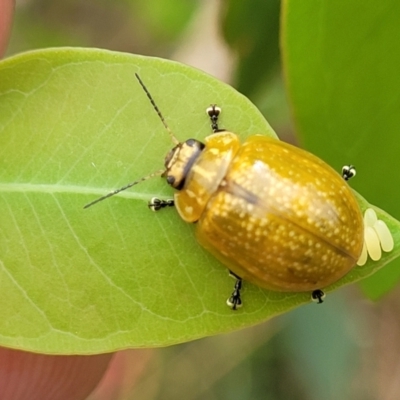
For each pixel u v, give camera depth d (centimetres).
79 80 6
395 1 6
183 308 6
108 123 6
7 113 6
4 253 6
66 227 6
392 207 6
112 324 6
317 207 6
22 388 7
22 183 6
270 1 7
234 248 6
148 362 9
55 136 6
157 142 6
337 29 6
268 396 9
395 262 7
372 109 6
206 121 6
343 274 6
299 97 6
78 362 7
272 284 6
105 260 6
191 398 9
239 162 6
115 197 6
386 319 10
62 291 6
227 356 9
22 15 10
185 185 6
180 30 9
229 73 8
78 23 10
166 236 6
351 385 9
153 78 6
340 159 6
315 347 9
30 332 6
